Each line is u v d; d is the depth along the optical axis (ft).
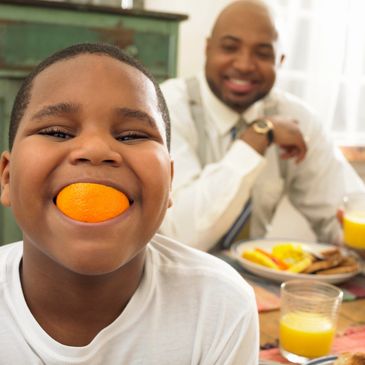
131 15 6.61
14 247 2.20
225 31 5.25
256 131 4.78
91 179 1.63
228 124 5.48
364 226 4.57
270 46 5.28
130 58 1.90
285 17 8.55
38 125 1.70
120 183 1.67
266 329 3.25
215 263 2.27
